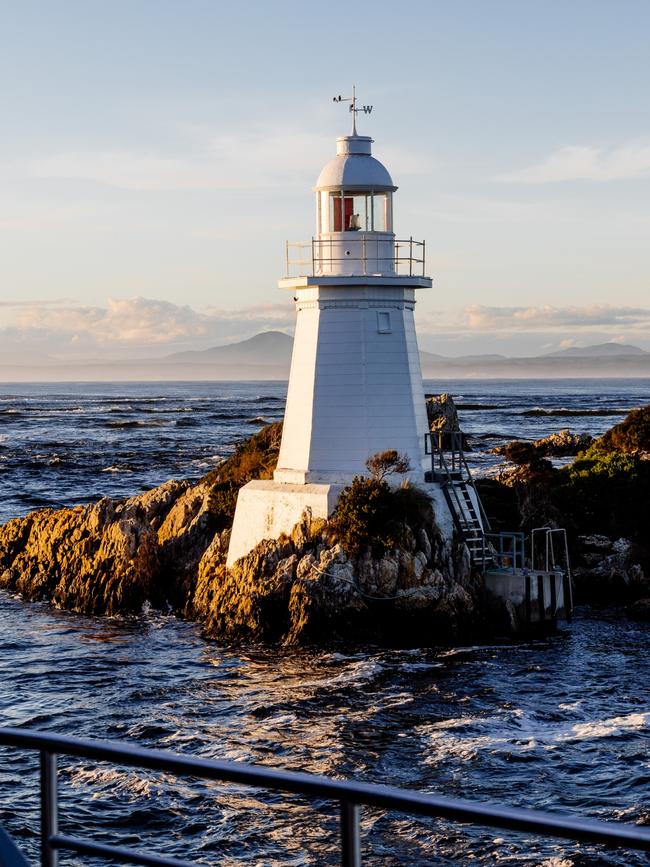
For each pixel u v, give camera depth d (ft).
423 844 82.94
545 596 156.25
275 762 103.55
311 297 169.07
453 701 122.31
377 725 113.91
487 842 82.99
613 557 184.85
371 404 167.02
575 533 195.72
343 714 118.11
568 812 89.86
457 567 158.30
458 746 105.91
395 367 167.84
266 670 138.41
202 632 161.07
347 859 18.66
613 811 89.56
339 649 148.56
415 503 158.92
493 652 146.41
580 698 122.52
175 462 434.71
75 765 99.60
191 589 177.78
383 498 155.63
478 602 157.38
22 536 201.36
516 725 112.68
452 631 152.25
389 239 170.91
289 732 112.57
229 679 134.31
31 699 125.90
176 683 132.46
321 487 162.50
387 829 85.61
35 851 82.33
